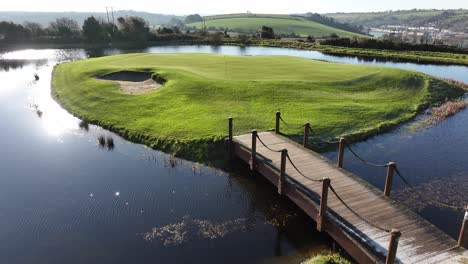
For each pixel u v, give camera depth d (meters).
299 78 30.97
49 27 86.94
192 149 18.58
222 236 11.89
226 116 22.31
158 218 12.96
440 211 13.16
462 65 48.91
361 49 66.06
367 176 16.05
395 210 11.13
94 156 18.67
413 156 18.22
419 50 63.56
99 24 83.31
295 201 12.39
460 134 21.31
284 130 20.06
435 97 28.38
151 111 24.20
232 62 40.56
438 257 9.05
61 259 10.91
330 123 21.42
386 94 28.33
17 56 61.94
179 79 29.89
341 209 11.15
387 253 8.93
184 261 10.69
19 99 30.67
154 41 83.31
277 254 10.97
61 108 27.80
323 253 10.84
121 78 33.34
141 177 16.25
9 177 16.38
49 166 17.53
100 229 12.35
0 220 12.96
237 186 15.35
